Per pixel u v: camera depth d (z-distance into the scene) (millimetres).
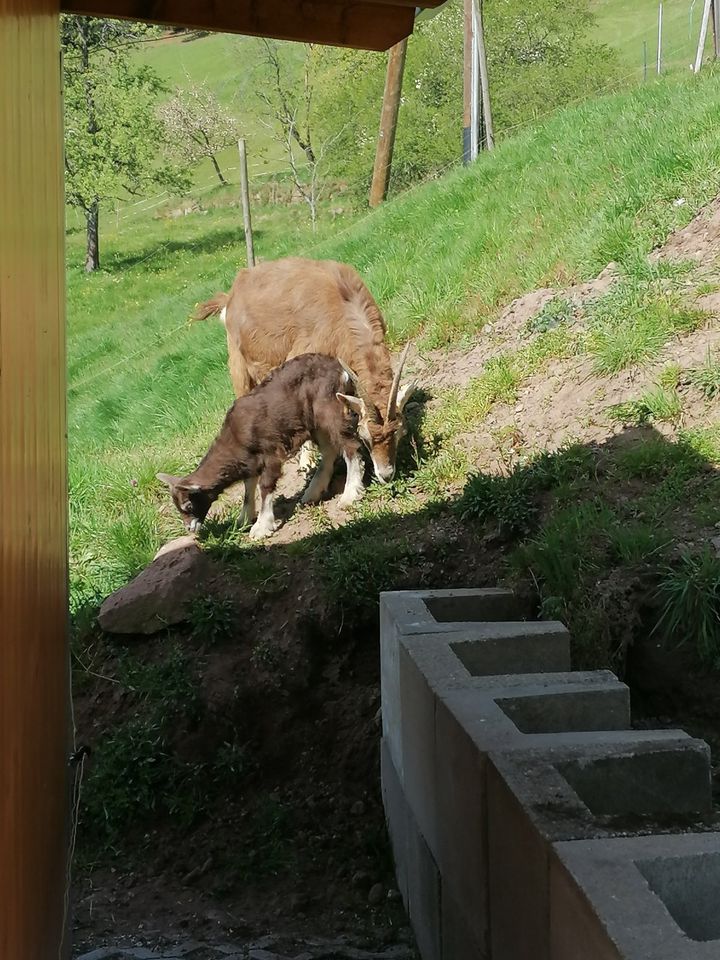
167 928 5508
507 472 7258
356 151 28609
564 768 3312
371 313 8344
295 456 8062
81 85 28656
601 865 2607
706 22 17516
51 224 4004
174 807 6289
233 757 6414
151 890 5906
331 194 31203
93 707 6984
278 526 7723
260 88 32562
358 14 5789
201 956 5109
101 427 12945
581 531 5922
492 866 3393
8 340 2252
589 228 9594
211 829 6219
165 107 33344
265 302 8547
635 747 3424
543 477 6793
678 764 3406
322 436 7746
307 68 30016
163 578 7242
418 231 12680
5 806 2102
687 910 2680
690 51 29219
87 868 6145
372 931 5203
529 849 2957
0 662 2016
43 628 3408
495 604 5562
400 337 9938
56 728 4129
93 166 27969
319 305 8281
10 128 2346
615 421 7195
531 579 5883
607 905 2408
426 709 4270
